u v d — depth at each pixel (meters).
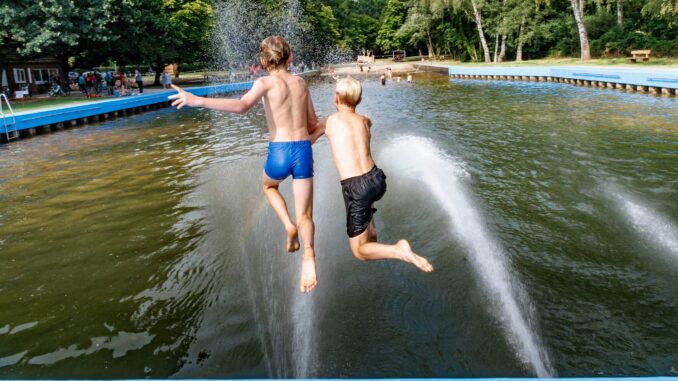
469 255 6.84
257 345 5.09
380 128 17.12
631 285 5.99
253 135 17.92
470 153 12.70
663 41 38.47
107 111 25.03
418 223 7.95
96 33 29.98
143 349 5.07
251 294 6.14
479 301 5.75
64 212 9.60
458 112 20.80
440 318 5.46
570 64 38.25
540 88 29.48
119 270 6.94
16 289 6.46
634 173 10.32
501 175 10.60
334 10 96.44
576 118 17.56
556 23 49.34
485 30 53.84
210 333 5.33
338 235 7.73
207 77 53.28
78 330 5.46
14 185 11.81
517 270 6.46
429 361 4.78
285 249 7.42
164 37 38.12
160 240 7.97
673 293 5.77
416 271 6.51
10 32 27.41
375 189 4.11
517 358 4.76
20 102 28.19
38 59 34.81
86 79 36.12
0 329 5.52
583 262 6.61
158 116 26.17
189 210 9.40
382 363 4.77
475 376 4.55
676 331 5.07
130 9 32.88
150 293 6.26
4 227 8.85
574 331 5.16
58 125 21.56
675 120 15.94
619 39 41.41
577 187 9.59
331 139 4.26
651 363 4.63
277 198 4.36
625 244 7.07
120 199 10.33
